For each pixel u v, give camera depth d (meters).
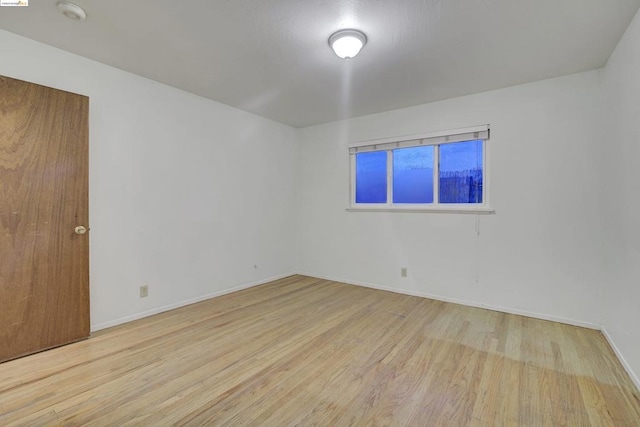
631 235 2.01
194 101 3.41
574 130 2.80
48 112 2.29
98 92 2.65
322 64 2.66
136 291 2.93
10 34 2.19
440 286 3.56
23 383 1.85
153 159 3.05
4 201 2.09
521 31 2.12
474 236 3.33
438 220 3.57
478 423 1.55
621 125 2.19
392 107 3.79
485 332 2.65
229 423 1.53
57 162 2.33
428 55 2.48
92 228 2.63
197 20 2.02
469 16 1.96
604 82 2.59
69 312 2.38
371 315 3.05
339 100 3.55
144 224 2.99
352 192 4.32
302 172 4.82
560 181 2.87
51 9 1.91
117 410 1.62
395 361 2.15
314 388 1.83
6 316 2.09
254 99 3.57
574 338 2.53
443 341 2.47
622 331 2.16
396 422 1.55
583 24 2.03
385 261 3.98
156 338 2.50
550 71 2.75
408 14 1.94
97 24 2.07
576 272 2.81
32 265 2.21
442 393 1.79
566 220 2.85
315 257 4.68
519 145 3.06
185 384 1.86
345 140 4.33
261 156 4.23
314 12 1.93
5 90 2.10
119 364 2.08
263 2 1.83
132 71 2.83
